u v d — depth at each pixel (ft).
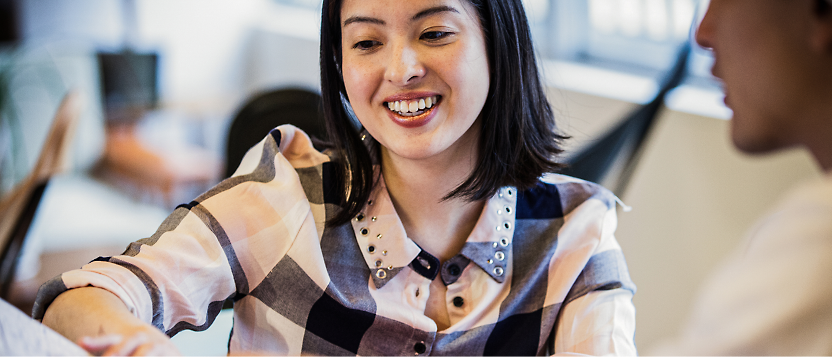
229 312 3.92
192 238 2.65
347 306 2.74
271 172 2.88
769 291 1.35
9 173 11.81
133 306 2.38
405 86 2.50
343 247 2.83
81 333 2.21
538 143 2.93
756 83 1.49
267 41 16.65
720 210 5.97
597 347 2.77
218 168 12.26
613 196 3.15
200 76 16.87
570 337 2.88
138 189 12.38
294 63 15.74
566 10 9.12
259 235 2.77
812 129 1.45
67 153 5.89
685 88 6.89
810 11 1.38
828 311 1.29
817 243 1.31
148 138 13.80
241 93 16.85
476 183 2.77
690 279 6.26
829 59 1.38
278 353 2.86
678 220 6.35
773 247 1.38
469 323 2.82
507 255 2.91
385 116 2.60
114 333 2.14
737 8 1.51
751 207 5.73
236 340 2.95
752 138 1.55
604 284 2.96
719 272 1.53
